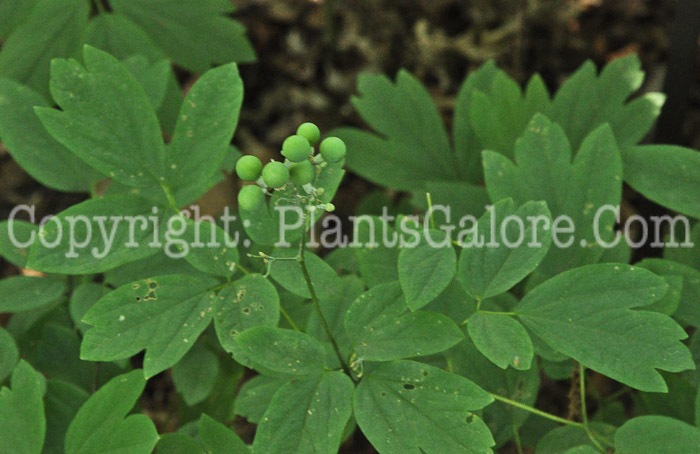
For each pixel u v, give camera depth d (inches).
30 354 31.4
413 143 33.7
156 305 26.9
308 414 26.4
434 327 26.8
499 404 29.4
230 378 32.8
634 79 31.9
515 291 31.9
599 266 26.9
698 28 32.4
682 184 29.0
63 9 33.9
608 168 28.7
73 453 26.7
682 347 26.2
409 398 26.5
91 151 27.5
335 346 27.2
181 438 27.8
